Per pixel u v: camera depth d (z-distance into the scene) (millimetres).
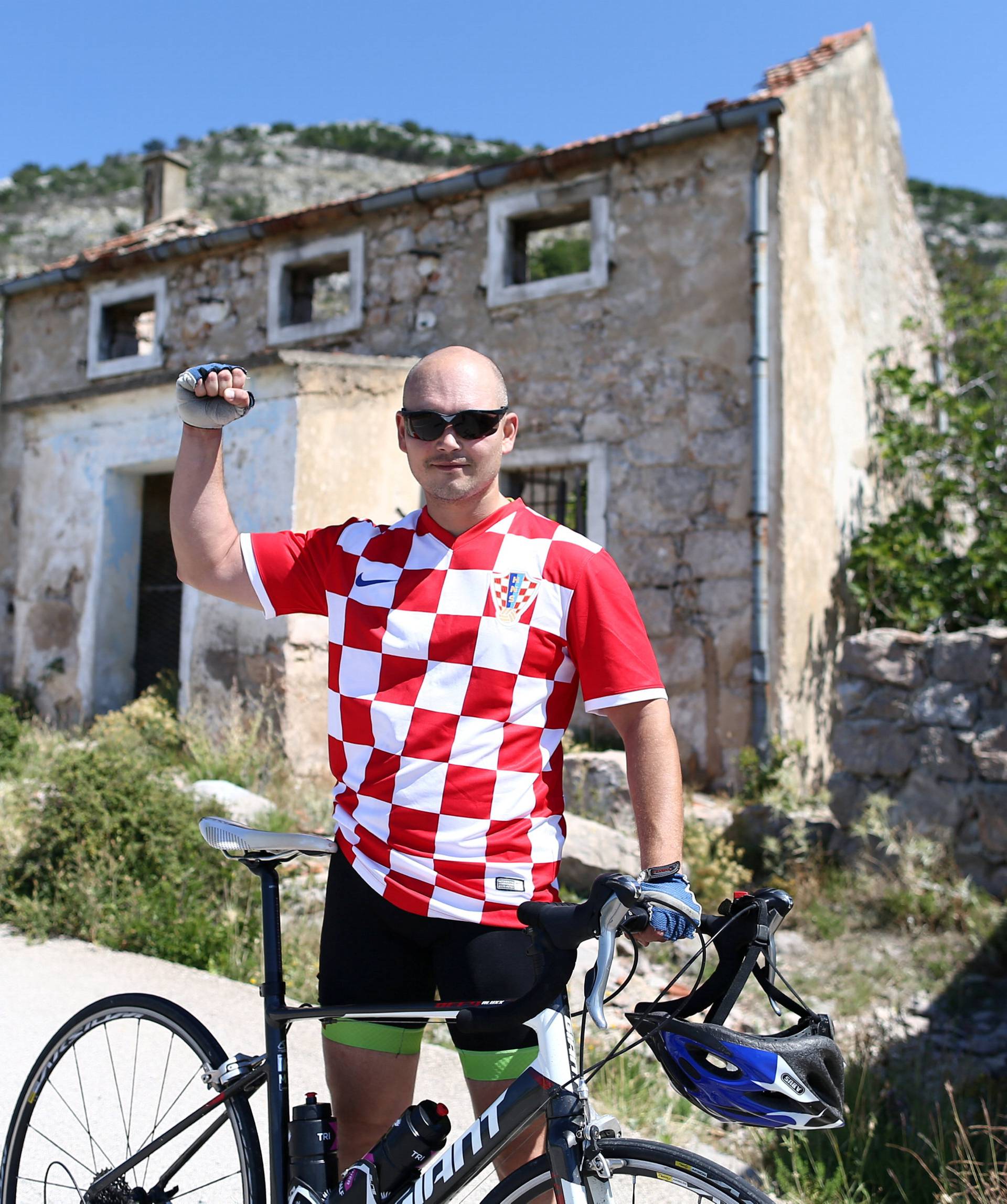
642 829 1857
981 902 6871
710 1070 1510
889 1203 3725
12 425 13164
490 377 2053
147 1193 2211
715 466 8852
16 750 8578
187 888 5246
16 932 5051
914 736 7430
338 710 2047
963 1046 5379
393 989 1997
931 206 83000
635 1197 1649
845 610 9656
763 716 8414
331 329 10938
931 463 10109
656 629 8953
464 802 1916
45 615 10570
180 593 10352
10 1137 2381
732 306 8898
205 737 8039
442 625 1962
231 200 85250
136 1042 2566
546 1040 1674
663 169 9273
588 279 9523
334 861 2084
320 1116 1967
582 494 9742
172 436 9672
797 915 6938
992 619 9039
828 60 9953
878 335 10984
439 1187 1744
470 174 9953
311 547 2178
